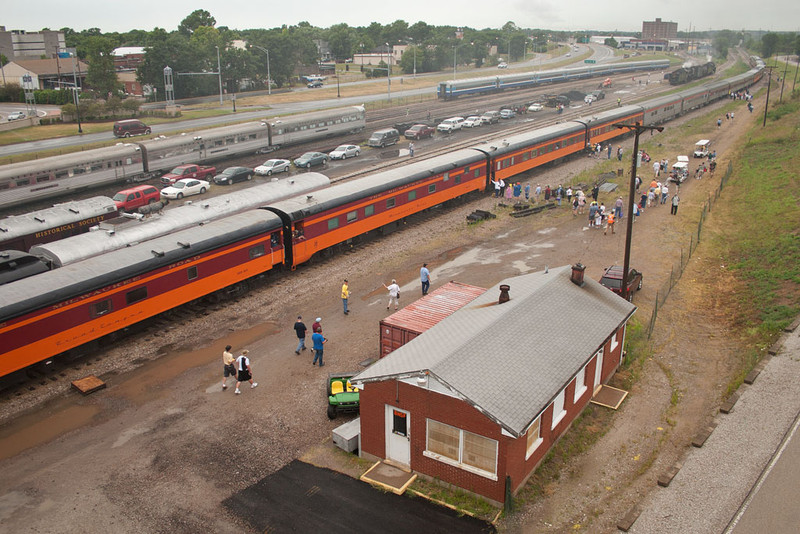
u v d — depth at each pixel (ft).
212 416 69.10
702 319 91.71
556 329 65.26
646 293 100.78
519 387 54.80
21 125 272.92
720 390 71.51
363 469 59.41
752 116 275.39
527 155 180.86
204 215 115.44
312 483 57.41
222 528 51.96
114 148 170.81
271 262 106.52
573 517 52.26
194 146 187.93
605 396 70.38
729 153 207.21
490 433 51.49
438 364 54.75
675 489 53.93
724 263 113.39
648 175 182.09
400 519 52.29
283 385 75.36
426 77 503.20
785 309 87.45
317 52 523.70
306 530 51.29
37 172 149.59
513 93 396.57
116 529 52.34
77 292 78.54
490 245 126.93
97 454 62.69
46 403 72.23
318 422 67.77
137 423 67.97
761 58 648.79
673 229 133.39
